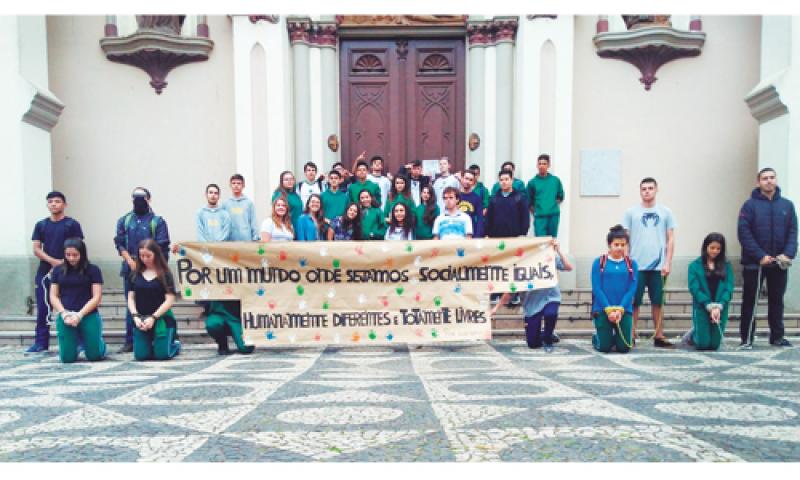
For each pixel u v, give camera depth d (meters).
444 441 2.54
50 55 9.55
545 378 4.27
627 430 2.71
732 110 9.58
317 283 5.96
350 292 5.98
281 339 5.93
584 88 9.54
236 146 9.22
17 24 7.99
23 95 7.95
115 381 4.35
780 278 6.21
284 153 9.05
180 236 9.72
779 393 3.64
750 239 6.14
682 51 9.41
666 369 4.72
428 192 7.35
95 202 9.66
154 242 5.70
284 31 9.08
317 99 9.58
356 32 9.80
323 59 9.55
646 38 9.16
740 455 2.33
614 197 9.58
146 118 9.66
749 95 8.30
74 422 2.97
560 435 2.62
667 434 2.63
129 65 9.62
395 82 9.96
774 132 8.07
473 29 9.46
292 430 2.75
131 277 5.73
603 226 9.56
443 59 9.95
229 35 9.62
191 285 5.87
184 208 9.72
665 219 6.31
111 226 9.67
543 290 6.04
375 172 8.48
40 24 8.46
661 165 9.60
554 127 8.92
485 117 9.55
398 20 9.70
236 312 6.04
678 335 7.11
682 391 3.71
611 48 9.37
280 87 9.02
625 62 9.55
